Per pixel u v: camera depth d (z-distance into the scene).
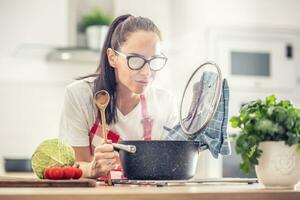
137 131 2.04
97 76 1.99
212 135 1.68
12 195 1.09
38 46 4.22
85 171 1.61
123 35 1.79
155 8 4.55
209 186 1.44
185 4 4.54
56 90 4.57
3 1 4.41
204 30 4.52
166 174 1.53
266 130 1.36
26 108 4.52
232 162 4.21
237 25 4.57
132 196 1.12
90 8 4.65
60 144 1.65
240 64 4.49
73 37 4.50
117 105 2.00
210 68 1.67
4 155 4.47
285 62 4.57
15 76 4.50
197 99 1.67
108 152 1.55
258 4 4.60
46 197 1.10
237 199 1.18
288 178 1.37
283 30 4.58
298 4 4.68
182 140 1.62
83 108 1.98
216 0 4.54
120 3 4.53
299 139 1.36
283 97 4.58
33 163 1.63
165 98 2.11
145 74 1.76
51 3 4.43
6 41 4.43
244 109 1.40
